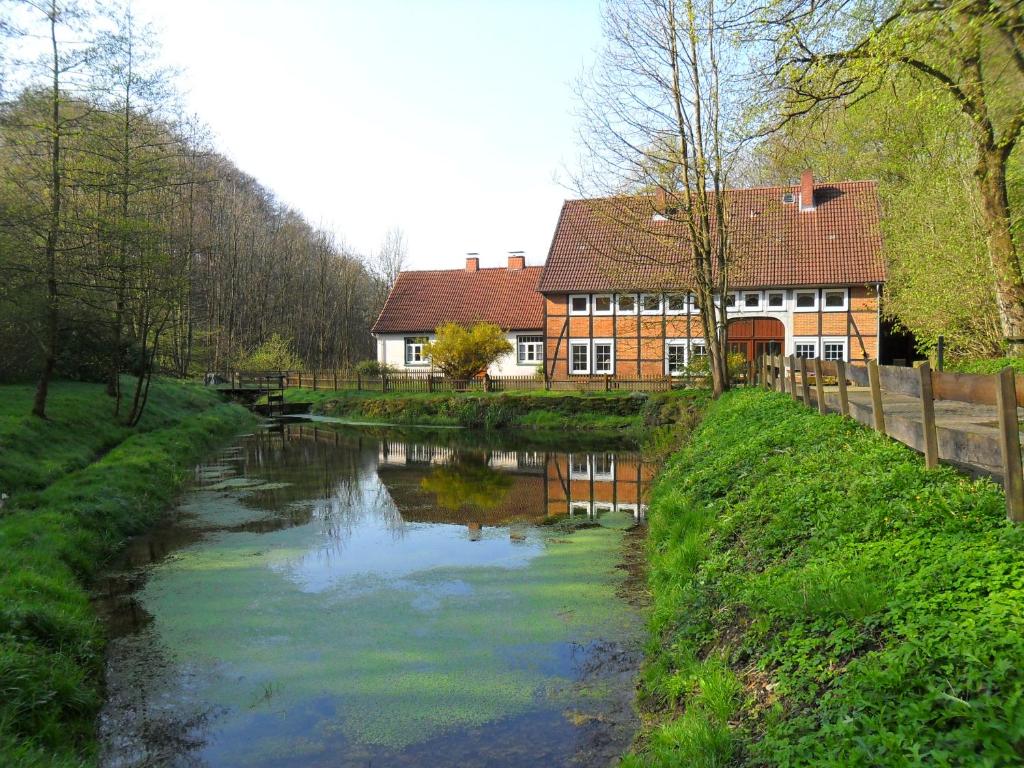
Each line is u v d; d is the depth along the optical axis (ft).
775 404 43.34
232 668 21.39
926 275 66.64
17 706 16.66
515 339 121.19
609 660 21.33
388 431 91.56
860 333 94.07
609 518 41.60
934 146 60.34
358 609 26.23
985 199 44.73
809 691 12.51
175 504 45.29
